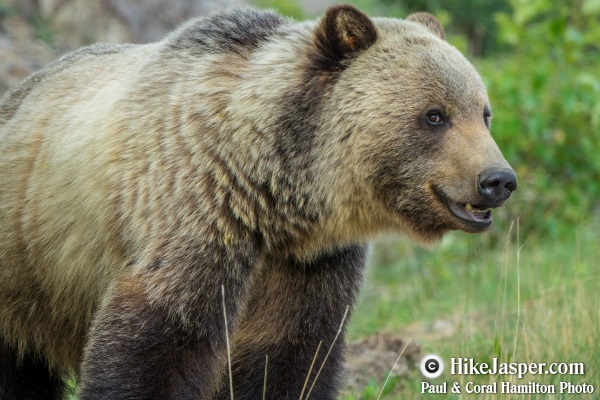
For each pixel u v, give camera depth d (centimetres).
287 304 1069
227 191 994
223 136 998
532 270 1856
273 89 1010
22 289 1134
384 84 1003
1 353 1158
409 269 2270
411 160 1002
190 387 984
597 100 2333
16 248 1123
